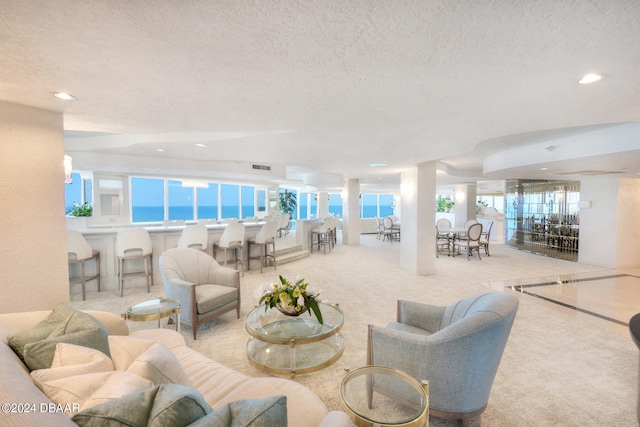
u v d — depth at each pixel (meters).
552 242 8.08
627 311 3.77
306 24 1.18
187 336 3.04
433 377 1.71
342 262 7.07
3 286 2.04
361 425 1.33
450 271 6.12
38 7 1.03
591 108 2.28
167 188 9.09
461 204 11.30
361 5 1.07
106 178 6.86
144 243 4.38
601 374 2.34
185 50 1.38
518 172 5.88
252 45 1.35
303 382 2.27
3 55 1.40
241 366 2.49
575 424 1.81
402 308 2.42
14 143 2.07
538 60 1.50
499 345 1.68
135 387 1.06
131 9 1.05
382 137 3.42
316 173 8.59
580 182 7.23
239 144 4.01
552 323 3.36
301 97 2.05
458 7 1.08
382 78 1.74
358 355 2.67
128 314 2.49
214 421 0.88
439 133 3.18
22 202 2.10
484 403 1.75
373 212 19.42
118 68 1.57
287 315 2.61
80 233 4.04
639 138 3.36
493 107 2.27
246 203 12.80
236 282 3.48
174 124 2.77
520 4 1.06
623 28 1.20
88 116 2.46
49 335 1.55
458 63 1.55
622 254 6.51
